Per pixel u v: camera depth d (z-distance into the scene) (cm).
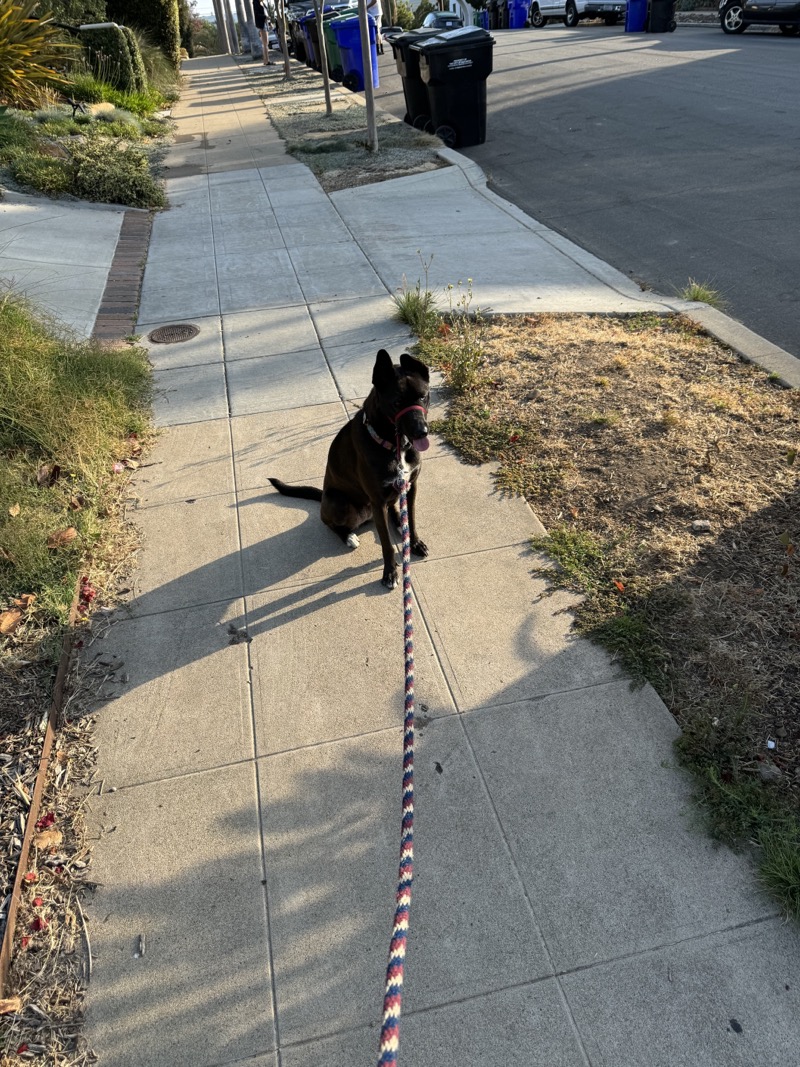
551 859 261
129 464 499
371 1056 216
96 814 287
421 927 245
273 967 238
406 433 330
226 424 539
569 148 1234
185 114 1795
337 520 411
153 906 256
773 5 2125
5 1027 227
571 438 492
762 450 461
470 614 365
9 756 305
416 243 861
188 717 324
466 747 301
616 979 228
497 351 612
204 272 818
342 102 1800
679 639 337
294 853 269
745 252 777
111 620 377
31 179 996
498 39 2769
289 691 333
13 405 481
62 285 767
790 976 225
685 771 285
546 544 400
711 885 250
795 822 261
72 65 1570
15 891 257
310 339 654
